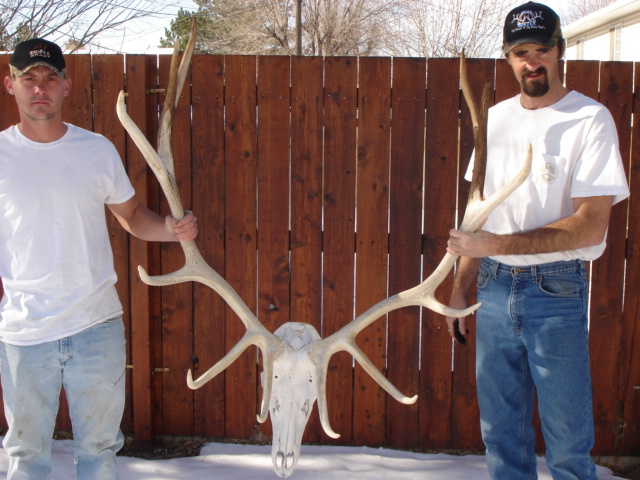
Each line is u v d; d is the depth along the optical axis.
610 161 2.53
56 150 2.62
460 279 3.06
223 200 3.79
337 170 3.72
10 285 2.64
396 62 3.64
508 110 2.77
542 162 2.63
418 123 3.67
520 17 2.57
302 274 3.81
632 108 3.59
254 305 3.86
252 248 3.81
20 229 2.58
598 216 2.52
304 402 2.51
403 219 3.73
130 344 3.91
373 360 3.84
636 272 3.67
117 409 2.84
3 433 3.97
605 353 3.75
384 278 3.77
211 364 3.92
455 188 3.70
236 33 17.44
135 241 3.78
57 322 2.64
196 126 3.75
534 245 2.46
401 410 3.89
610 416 3.79
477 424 3.87
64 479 3.42
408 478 3.50
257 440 3.98
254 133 3.74
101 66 3.72
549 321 2.64
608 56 14.25
